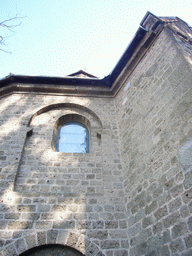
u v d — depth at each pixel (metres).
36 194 6.02
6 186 6.04
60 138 8.15
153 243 4.68
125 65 8.63
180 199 4.36
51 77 9.07
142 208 5.38
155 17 7.66
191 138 4.55
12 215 5.55
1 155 6.77
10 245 5.07
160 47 6.95
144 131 6.32
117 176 6.68
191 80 5.08
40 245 5.15
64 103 8.77
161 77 6.32
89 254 5.12
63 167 6.84
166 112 5.62
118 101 8.80
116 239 5.45
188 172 4.36
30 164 6.79
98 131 8.08
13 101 8.71
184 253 3.90
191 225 3.94
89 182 6.59
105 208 5.96
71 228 5.50
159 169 5.23
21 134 7.42
